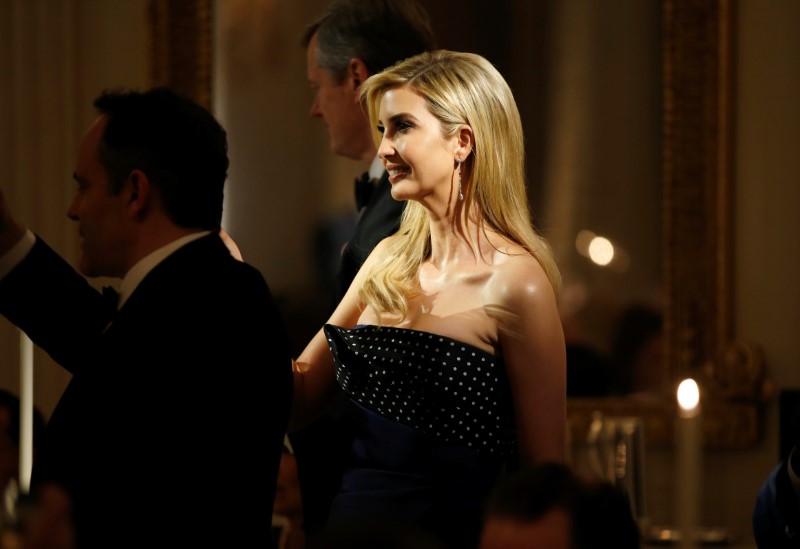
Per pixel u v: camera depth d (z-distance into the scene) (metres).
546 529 4.21
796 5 12.41
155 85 12.97
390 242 6.74
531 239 6.37
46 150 12.93
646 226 12.51
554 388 6.11
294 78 12.90
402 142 6.22
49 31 13.01
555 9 12.59
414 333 6.20
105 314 6.56
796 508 5.75
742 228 12.50
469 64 6.35
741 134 12.52
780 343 12.36
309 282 12.81
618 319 12.50
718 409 12.22
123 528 5.27
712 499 12.36
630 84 12.55
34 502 3.70
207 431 5.34
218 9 12.97
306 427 6.91
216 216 5.85
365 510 6.19
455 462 6.15
